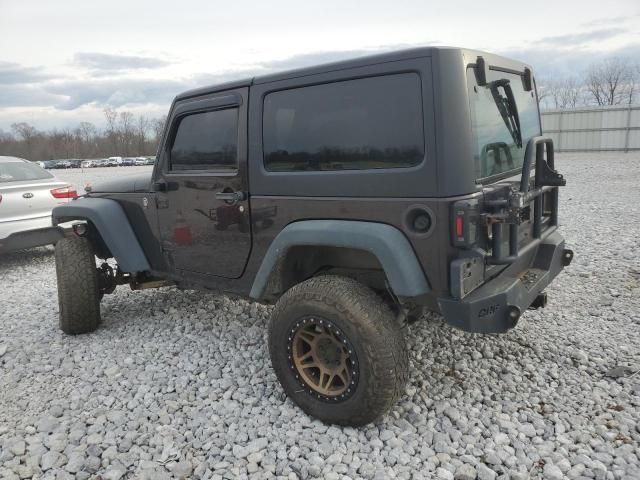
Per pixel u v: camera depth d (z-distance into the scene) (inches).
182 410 125.5
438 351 148.5
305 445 108.6
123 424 120.6
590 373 133.6
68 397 134.3
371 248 106.3
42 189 286.7
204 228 144.5
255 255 133.6
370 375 105.3
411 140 104.0
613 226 308.8
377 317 106.5
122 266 165.6
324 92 115.3
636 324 161.5
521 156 135.9
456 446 106.2
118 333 175.9
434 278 104.3
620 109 1055.6
